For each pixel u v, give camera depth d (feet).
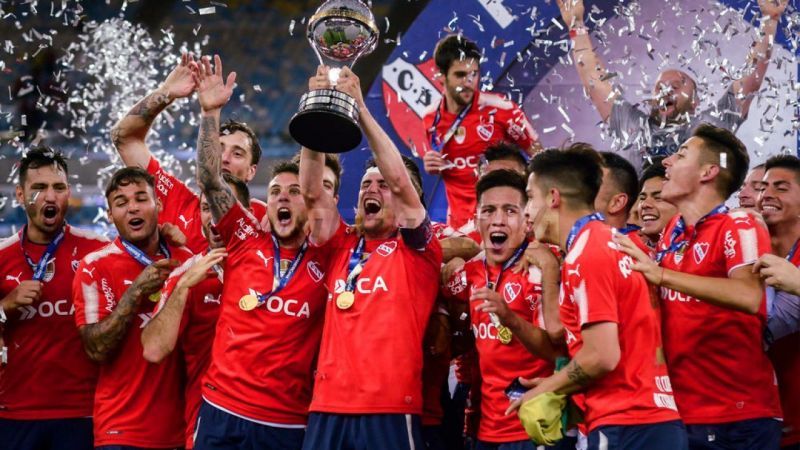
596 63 31.91
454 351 23.88
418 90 35.29
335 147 20.11
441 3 35.19
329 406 20.97
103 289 24.39
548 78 34.06
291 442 22.17
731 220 20.53
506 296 21.89
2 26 48.06
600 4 33.55
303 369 22.43
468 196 31.48
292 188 22.75
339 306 21.49
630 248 18.93
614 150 31.22
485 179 22.62
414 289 21.66
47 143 43.29
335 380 21.06
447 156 31.71
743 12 30.86
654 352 18.74
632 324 18.53
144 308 24.25
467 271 22.98
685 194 21.24
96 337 23.56
